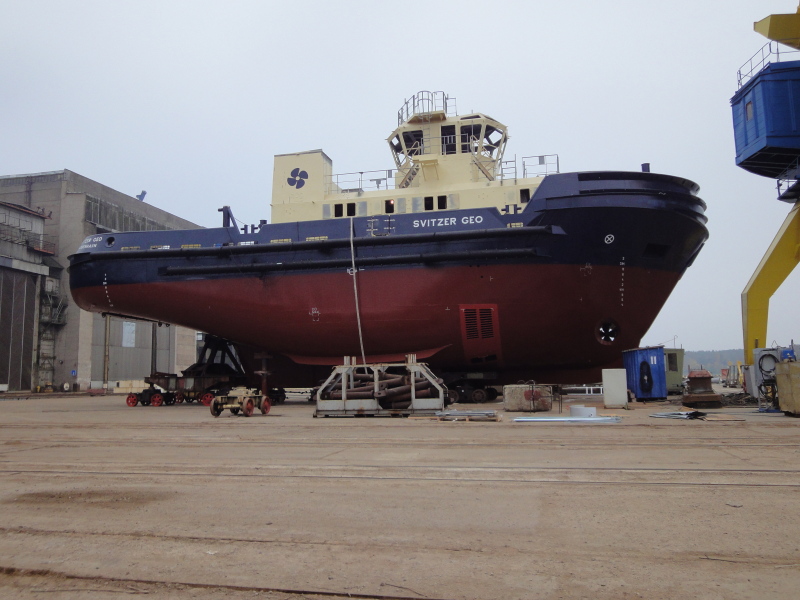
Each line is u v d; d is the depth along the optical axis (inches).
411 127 941.8
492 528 180.9
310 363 882.1
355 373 623.5
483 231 744.3
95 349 2126.0
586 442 364.5
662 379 733.9
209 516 200.1
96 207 2156.7
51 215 2105.1
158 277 864.3
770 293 792.9
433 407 570.9
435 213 776.3
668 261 768.9
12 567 153.2
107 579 145.0
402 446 362.9
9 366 1875.0
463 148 944.9
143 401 935.7
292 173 918.4
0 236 1863.9
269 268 818.8
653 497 216.1
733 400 732.0
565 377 850.8
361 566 150.7
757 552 155.1
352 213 874.1
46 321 2000.5
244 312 848.3
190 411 776.9
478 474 263.4
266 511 205.8
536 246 737.0
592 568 146.2
